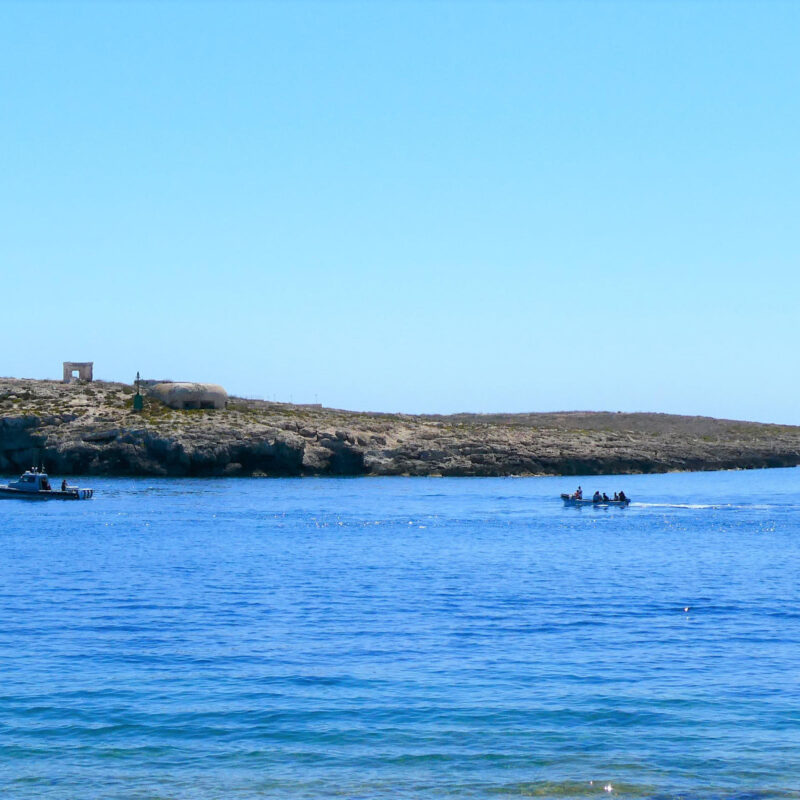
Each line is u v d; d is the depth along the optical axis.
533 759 38.28
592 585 81.56
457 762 38.00
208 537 120.94
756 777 36.53
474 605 71.31
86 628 61.97
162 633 60.47
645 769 37.31
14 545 111.06
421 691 46.97
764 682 48.75
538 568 92.75
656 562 97.88
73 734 40.84
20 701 45.09
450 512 160.38
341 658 53.72
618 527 136.88
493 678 49.41
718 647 56.69
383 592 77.44
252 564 95.00
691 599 74.19
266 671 50.72
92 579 84.00
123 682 48.34
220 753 38.88
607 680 49.12
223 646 56.69
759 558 101.50
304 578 85.19
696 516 155.62
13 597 74.19
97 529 130.25
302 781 36.22
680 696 46.22
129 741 40.09
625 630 61.81
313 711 43.84
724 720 42.72
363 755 38.69
